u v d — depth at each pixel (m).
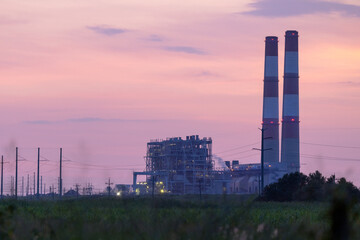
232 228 26.44
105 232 27.05
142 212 35.47
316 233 25.81
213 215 27.31
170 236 25.52
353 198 26.12
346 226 20.61
